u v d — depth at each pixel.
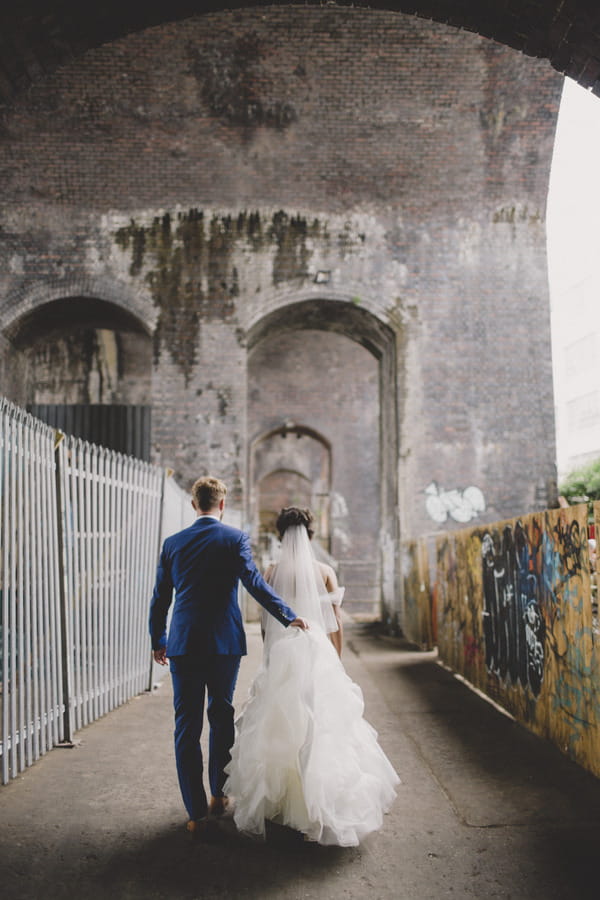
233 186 11.37
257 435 19.47
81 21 4.66
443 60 10.52
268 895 2.75
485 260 11.49
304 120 11.06
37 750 4.40
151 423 11.38
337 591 3.79
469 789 3.97
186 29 10.20
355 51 10.45
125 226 11.28
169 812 3.57
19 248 11.15
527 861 3.04
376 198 11.50
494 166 11.38
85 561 5.27
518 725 5.43
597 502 3.87
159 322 11.21
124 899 2.71
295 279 11.35
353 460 19.55
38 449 4.48
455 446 11.23
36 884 2.80
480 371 11.36
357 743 3.47
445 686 7.03
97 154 11.12
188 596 3.35
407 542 10.89
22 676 4.14
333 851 3.15
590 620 4.04
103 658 5.64
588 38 4.43
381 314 11.38
